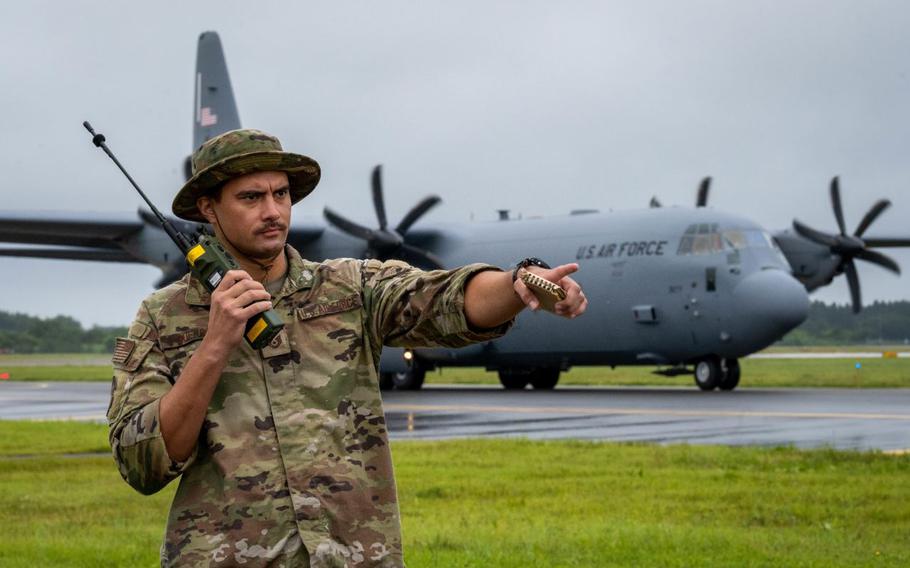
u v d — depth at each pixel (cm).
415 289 382
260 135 388
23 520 1116
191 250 383
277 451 373
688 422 2202
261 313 364
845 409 2492
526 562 871
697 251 3206
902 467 1416
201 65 3984
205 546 370
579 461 1524
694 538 954
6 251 4153
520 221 3709
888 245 4106
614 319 3366
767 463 1470
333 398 380
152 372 384
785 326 3098
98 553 921
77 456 1700
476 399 3150
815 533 989
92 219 3534
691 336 3228
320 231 3812
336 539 373
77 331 12812
